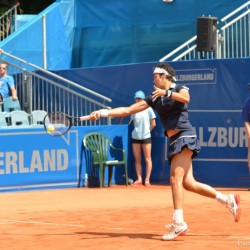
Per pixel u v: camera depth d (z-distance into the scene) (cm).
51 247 1180
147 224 1438
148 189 2250
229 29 2611
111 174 2384
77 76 2642
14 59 2717
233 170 2277
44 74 2691
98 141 2364
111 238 1259
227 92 2277
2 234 1334
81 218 1541
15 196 2064
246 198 1927
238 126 2262
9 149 2183
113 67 2548
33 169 2228
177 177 1241
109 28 3083
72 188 2298
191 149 1242
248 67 2241
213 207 1695
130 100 2505
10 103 2544
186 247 1147
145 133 2373
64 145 2294
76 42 3158
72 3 3155
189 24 2880
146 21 2994
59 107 2625
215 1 2812
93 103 2572
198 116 2334
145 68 2459
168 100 1247
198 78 2330
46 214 1622
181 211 1235
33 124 2470
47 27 3047
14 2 3503
